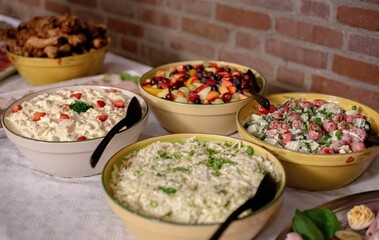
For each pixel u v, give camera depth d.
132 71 1.64
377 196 0.95
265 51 1.81
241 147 1.03
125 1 2.25
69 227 0.97
